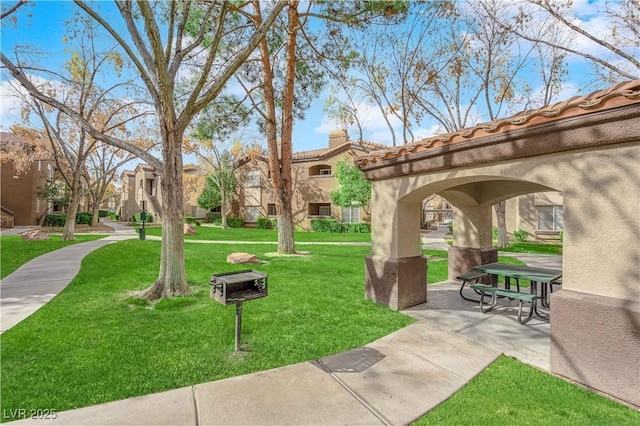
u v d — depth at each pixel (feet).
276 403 9.99
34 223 96.78
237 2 33.86
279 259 38.91
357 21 32.53
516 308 20.29
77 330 15.55
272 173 43.62
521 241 67.97
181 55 21.84
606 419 9.32
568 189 12.12
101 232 80.74
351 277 28.91
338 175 87.20
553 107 12.25
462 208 28.84
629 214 10.61
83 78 50.93
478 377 11.73
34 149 75.41
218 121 41.70
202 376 11.58
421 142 17.46
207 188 114.01
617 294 10.82
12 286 24.27
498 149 14.16
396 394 10.58
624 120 10.43
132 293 22.26
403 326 16.94
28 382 10.93
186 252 44.55
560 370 11.87
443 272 33.14
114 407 9.67
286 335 15.46
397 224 20.26
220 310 18.86
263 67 41.42
